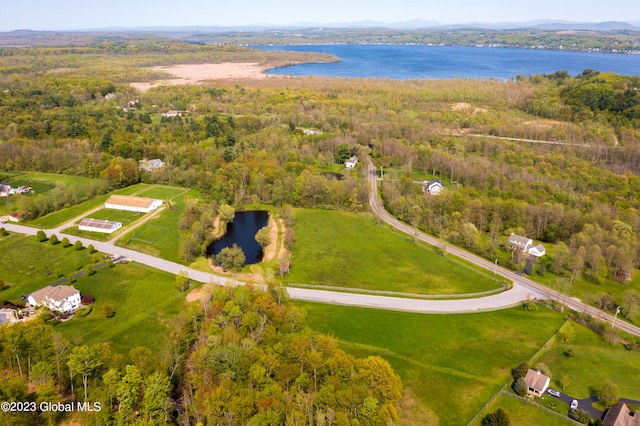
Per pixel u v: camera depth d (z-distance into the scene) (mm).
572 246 146750
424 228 168750
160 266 136625
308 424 70625
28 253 140750
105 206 179625
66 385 81562
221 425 68875
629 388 90750
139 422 69625
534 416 81875
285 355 83938
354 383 76312
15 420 69000
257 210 188125
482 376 91688
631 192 186750
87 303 114125
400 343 101312
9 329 85000
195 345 93500
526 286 129125
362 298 120562
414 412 81625
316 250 148875
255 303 99000
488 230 169500
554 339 105500
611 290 129500
